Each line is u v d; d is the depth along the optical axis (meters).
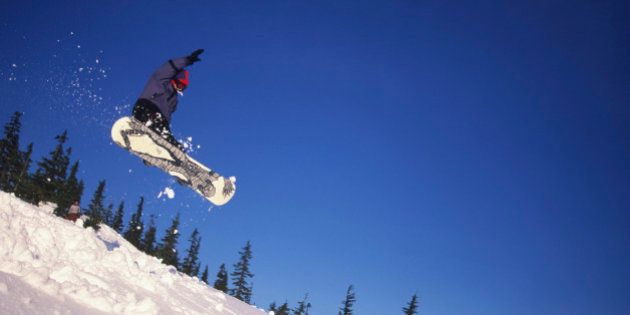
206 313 12.93
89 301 7.74
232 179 10.36
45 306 6.46
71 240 10.47
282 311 51.34
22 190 27.75
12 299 6.05
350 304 49.53
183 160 9.74
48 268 8.25
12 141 31.55
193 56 9.45
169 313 10.13
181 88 9.49
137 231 42.31
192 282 18.22
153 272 14.67
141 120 9.20
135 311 8.24
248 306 20.78
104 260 10.93
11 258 8.13
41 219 10.50
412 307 49.06
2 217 9.09
